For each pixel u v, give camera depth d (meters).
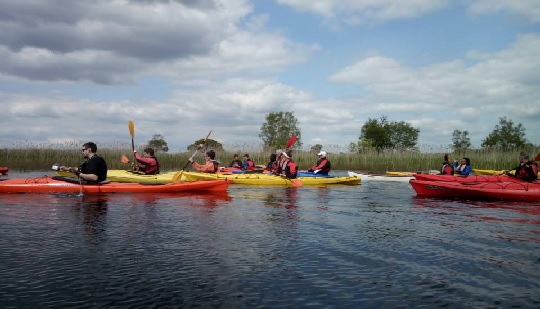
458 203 9.23
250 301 3.43
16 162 21.72
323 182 14.08
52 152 22.30
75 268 4.16
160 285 3.75
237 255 4.70
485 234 5.90
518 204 9.11
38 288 3.64
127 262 4.38
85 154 9.45
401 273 4.16
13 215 6.71
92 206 7.71
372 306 3.36
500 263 4.51
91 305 3.31
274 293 3.60
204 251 4.84
